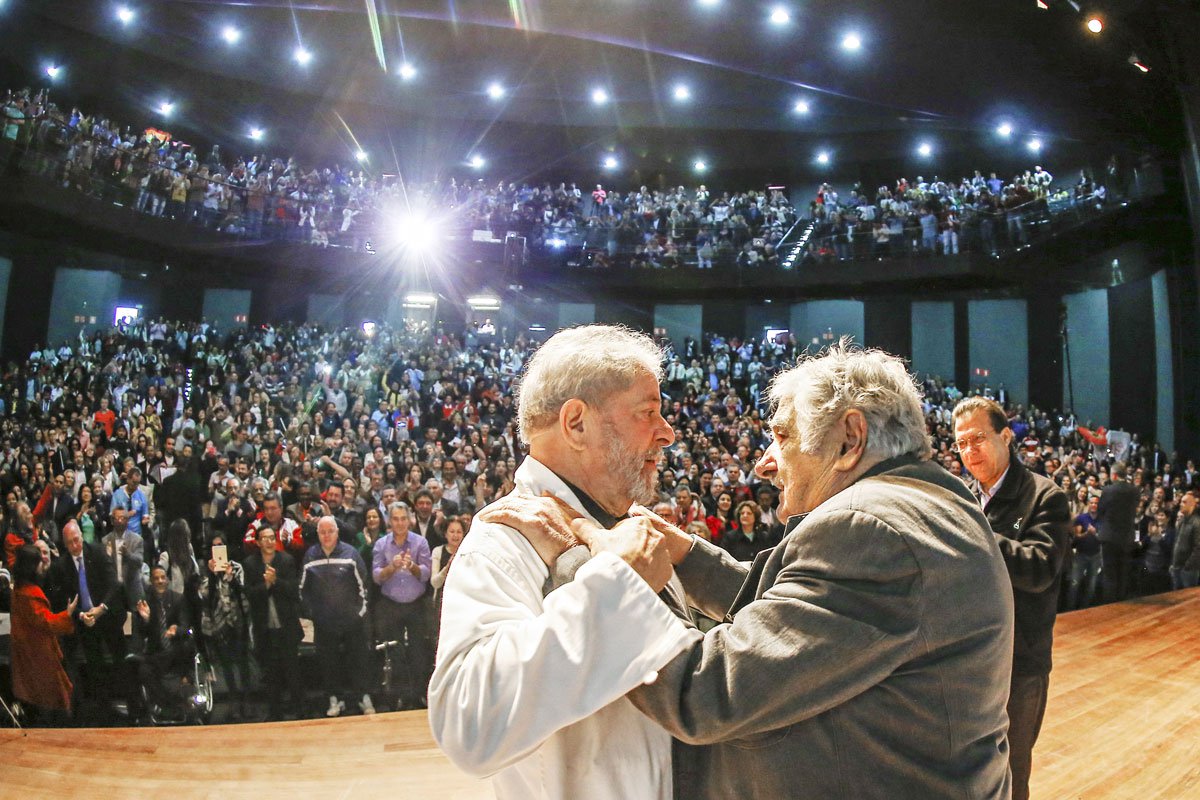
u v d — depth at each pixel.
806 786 0.90
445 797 2.62
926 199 15.30
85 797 2.62
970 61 13.02
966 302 16.53
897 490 0.97
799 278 15.67
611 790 0.97
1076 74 12.12
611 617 0.87
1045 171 15.53
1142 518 8.07
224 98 15.82
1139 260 13.09
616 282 16.05
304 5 15.21
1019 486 1.90
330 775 2.81
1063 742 3.29
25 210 11.37
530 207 16.39
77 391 9.17
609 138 18.08
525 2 15.36
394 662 4.25
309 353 11.32
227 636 4.34
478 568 0.97
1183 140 11.30
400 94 17.27
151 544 5.73
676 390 13.27
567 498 1.08
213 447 6.92
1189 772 2.96
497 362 12.77
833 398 1.10
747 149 17.94
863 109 16.98
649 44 15.46
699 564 1.30
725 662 0.89
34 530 4.91
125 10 14.18
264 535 4.28
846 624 0.87
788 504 1.17
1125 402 14.11
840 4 12.90
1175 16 9.76
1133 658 4.80
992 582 0.94
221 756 3.02
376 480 6.55
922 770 0.89
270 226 14.18
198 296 15.30
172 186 13.06
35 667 3.92
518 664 0.84
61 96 13.80
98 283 14.05
